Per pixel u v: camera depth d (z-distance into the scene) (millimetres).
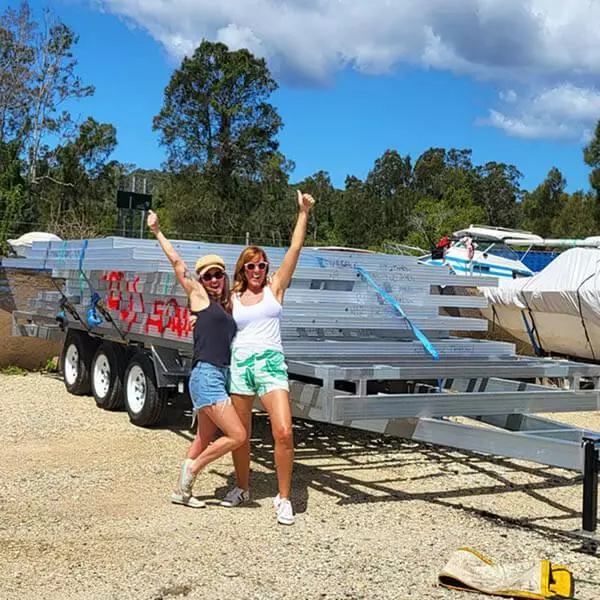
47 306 10766
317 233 67938
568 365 6664
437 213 50375
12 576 4238
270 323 5422
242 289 5504
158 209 62188
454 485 6492
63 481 6223
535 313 12531
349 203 70500
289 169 66250
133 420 8305
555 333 12461
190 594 4051
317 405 5547
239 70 58344
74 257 9164
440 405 5555
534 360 7223
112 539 4891
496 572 4258
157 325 7688
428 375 5879
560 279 11938
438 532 5230
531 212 58875
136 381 8328
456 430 5387
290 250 5574
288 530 5156
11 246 20094
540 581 4156
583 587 4305
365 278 7301
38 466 6676
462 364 6824
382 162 91250
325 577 4340
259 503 5777
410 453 7590
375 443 7949
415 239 47281
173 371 7828
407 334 7445
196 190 57344
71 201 54375
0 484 6098
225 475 6523
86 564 4445
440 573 4266
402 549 4852
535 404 5875
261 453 7305
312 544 4891
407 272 7555
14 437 7762
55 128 54812
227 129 58969
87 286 9312
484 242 16484
